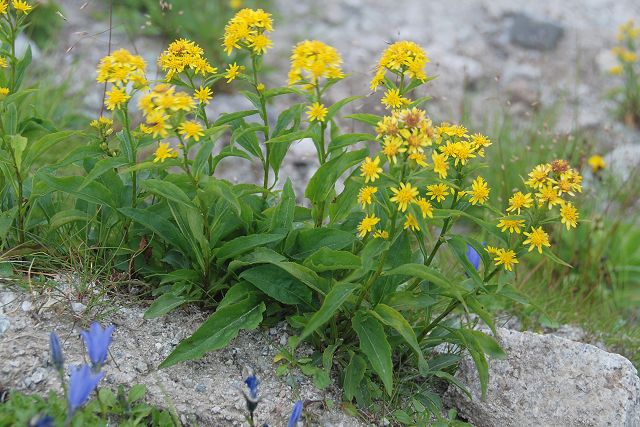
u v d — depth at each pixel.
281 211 0.96
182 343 0.92
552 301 1.19
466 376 0.99
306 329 0.89
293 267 0.93
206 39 1.56
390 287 0.95
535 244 0.91
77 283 0.98
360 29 1.84
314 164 1.35
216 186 0.91
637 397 0.99
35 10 1.49
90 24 1.59
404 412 0.94
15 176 0.98
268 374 0.95
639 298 1.26
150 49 1.55
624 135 1.58
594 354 1.00
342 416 0.94
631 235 1.29
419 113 0.88
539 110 1.58
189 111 0.90
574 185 0.91
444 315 0.96
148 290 0.99
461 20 1.94
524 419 0.97
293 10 1.87
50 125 1.04
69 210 0.98
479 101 1.62
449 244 0.93
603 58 1.82
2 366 0.91
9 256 0.98
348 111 1.48
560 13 2.01
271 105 1.48
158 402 0.91
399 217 0.93
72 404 0.83
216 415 0.92
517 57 1.82
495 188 1.35
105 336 0.86
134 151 0.95
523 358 1.00
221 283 0.97
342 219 0.97
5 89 0.98
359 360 0.94
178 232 0.97
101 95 1.38
